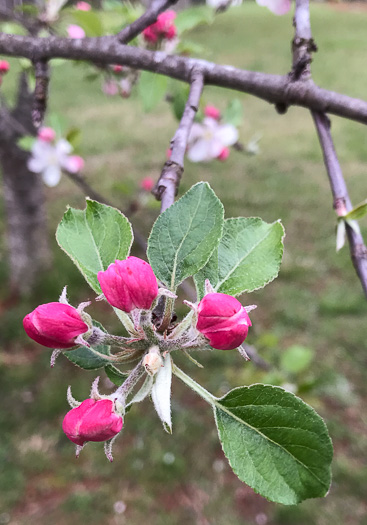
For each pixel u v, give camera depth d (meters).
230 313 0.86
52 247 6.80
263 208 7.55
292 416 0.96
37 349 5.45
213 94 12.08
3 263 6.82
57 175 3.35
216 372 4.84
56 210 7.50
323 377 4.87
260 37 18.06
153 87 2.19
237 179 8.45
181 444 4.36
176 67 1.50
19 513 3.90
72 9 2.29
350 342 5.35
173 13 2.50
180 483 4.11
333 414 4.59
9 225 6.07
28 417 4.64
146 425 4.51
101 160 9.09
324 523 3.80
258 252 1.13
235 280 1.10
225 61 14.80
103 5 2.65
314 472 0.93
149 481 4.12
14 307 6.05
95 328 0.94
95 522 3.85
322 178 8.45
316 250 6.69
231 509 3.92
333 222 7.20
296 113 11.34
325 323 5.59
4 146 5.17
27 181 5.77
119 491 4.04
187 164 8.84
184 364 4.91
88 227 1.15
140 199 3.89
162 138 10.08
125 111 11.64
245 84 1.41
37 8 2.59
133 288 0.86
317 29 19.22
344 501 3.92
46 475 4.17
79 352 1.21
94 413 0.86
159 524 3.82
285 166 8.91
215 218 1.03
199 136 2.66
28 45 1.63
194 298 1.93
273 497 0.94
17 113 4.73
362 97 11.56
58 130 3.43
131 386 0.93
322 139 1.30
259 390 0.97
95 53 1.58
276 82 1.37
